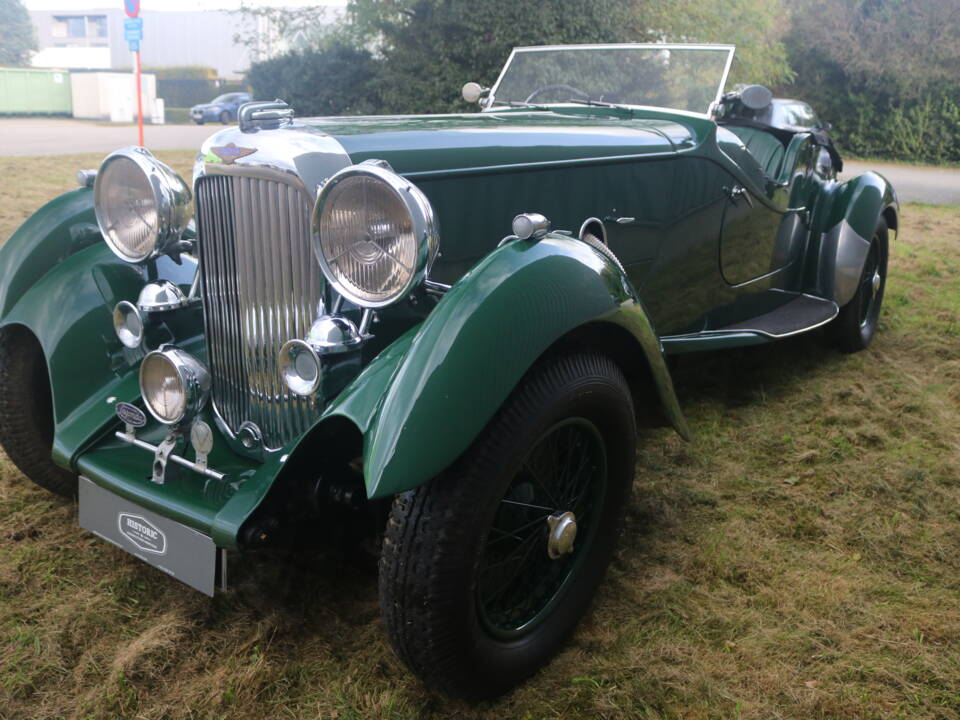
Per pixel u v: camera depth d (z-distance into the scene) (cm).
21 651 195
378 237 174
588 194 258
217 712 179
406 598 163
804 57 1805
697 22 912
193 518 187
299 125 206
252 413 215
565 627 199
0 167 1014
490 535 180
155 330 232
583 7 1098
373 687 187
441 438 157
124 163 228
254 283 204
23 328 246
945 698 184
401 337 180
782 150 391
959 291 539
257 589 221
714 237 322
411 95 1257
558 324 175
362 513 202
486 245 230
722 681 190
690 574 232
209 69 4319
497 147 230
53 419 253
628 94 339
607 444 200
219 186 205
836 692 186
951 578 230
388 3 1302
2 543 238
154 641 196
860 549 246
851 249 382
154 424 227
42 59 6888
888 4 1703
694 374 388
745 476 290
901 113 1731
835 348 418
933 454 306
